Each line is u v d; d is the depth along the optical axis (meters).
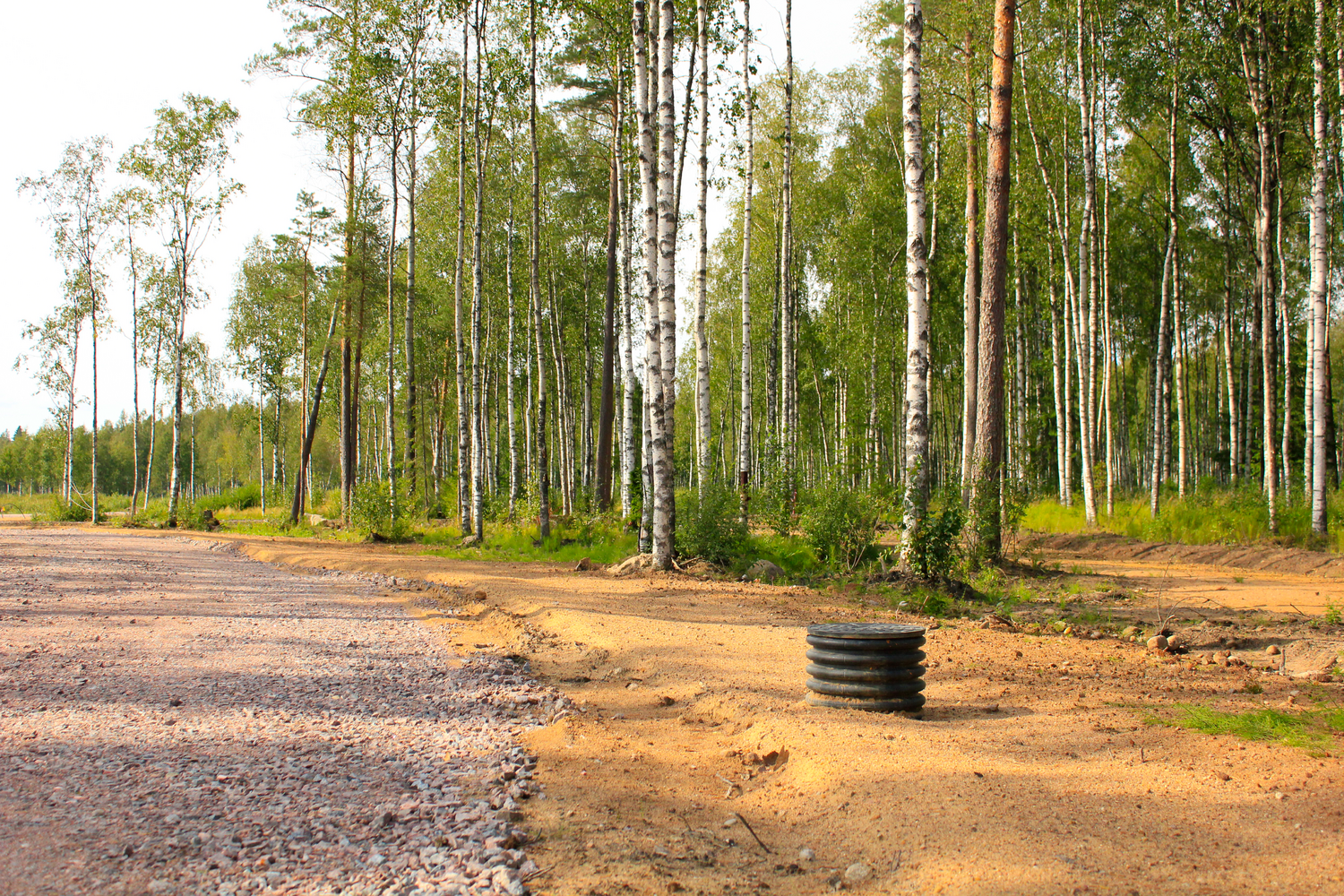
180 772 5.18
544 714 6.99
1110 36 24.42
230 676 8.19
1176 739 5.18
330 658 9.33
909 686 6.36
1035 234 27.73
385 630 11.46
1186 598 13.10
